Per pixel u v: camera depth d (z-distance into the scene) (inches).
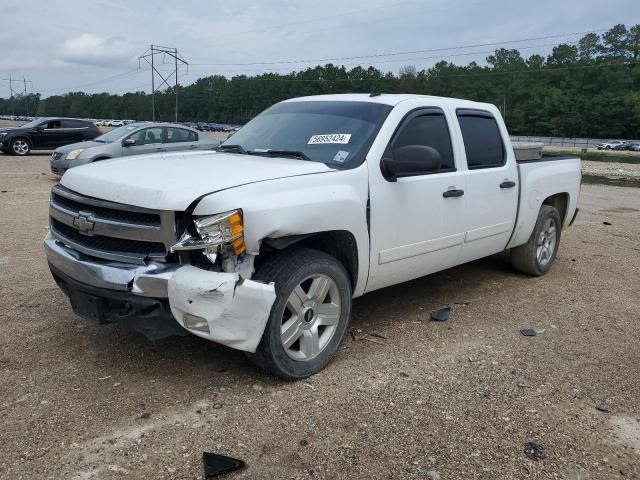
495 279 246.8
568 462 115.8
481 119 208.8
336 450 115.5
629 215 462.6
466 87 4421.8
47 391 133.4
